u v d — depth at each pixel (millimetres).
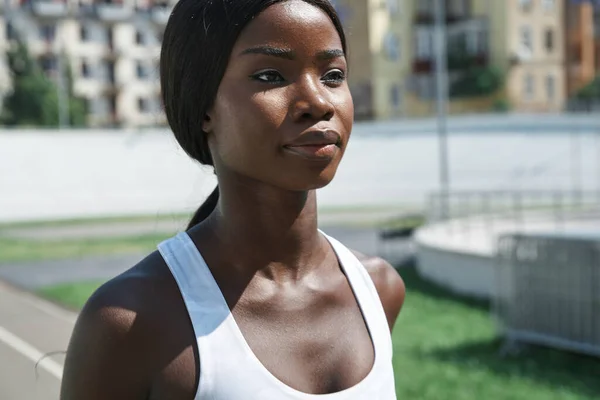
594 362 6574
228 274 1093
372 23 44281
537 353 6926
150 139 29984
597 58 50625
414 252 14508
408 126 33000
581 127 32406
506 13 46438
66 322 8570
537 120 32625
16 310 9297
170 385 992
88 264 13945
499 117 32781
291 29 1001
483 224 14891
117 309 999
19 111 47062
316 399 1025
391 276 1347
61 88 41312
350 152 32094
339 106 1024
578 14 49531
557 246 6660
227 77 1023
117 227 21891
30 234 20375
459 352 7027
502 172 30844
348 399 1060
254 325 1064
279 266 1118
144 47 55031
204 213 1284
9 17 51188
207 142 1128
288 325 1086
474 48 47000
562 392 5730
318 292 1138
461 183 30859
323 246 1203
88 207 28391
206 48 1032
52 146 28531
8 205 27047
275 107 991
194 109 1069
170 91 1113
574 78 49969
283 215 1108
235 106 1008
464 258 10211
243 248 1103
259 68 1000
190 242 1108
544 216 16219
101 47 53844
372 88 44562
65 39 52406
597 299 6398
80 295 10273
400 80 45906
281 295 1104
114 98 54406
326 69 1031
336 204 29531
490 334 7719
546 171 30547
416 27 46500
